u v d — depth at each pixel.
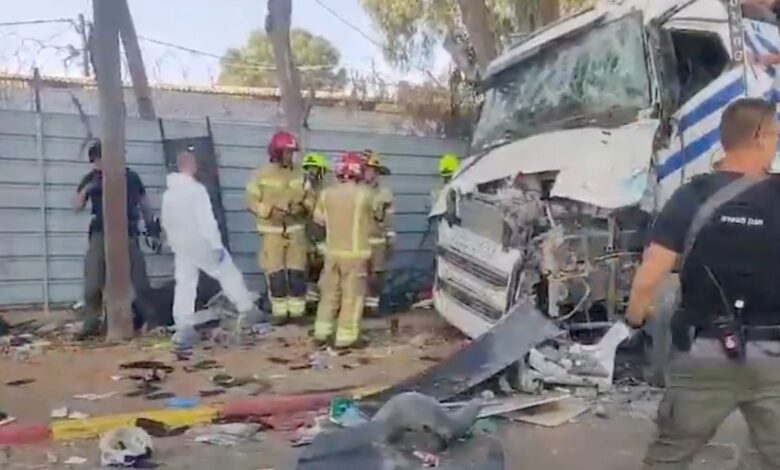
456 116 11.80
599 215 6.16
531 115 7.67
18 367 6.95
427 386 5.72
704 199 2.95
